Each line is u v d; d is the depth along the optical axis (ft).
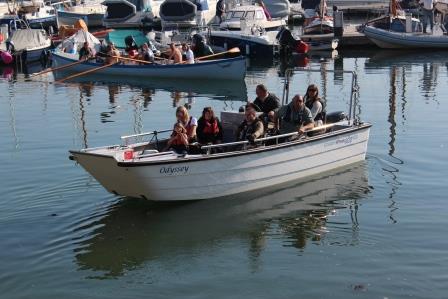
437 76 93.71
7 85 94.89
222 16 136.26
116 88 89.97
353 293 29.53
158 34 125.70
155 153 39.19
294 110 43.83
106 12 166.50
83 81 97.14
